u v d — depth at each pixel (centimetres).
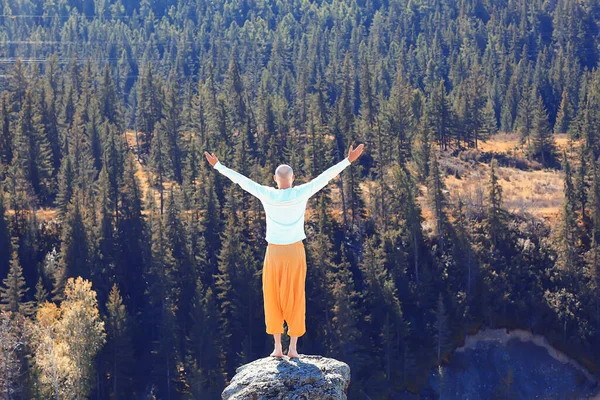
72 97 11769
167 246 6900
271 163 8725
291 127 11131
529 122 11806
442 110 11319
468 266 6938
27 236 7600
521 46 19662
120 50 19238
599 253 6838
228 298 6688
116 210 7812
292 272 1096
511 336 6738
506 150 11388
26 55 18388
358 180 7975
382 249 7081
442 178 8756
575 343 6562
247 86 13788
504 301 6781
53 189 9350
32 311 6203
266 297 1121
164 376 6128
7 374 4350
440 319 6469
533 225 7569
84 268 6794
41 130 9569
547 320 6712
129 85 17425
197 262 7250
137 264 7412
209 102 11262
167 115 10550
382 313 6512
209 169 8338
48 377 4575
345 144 9681
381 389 6084
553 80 15688
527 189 8938
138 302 7138
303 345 6219
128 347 6050
